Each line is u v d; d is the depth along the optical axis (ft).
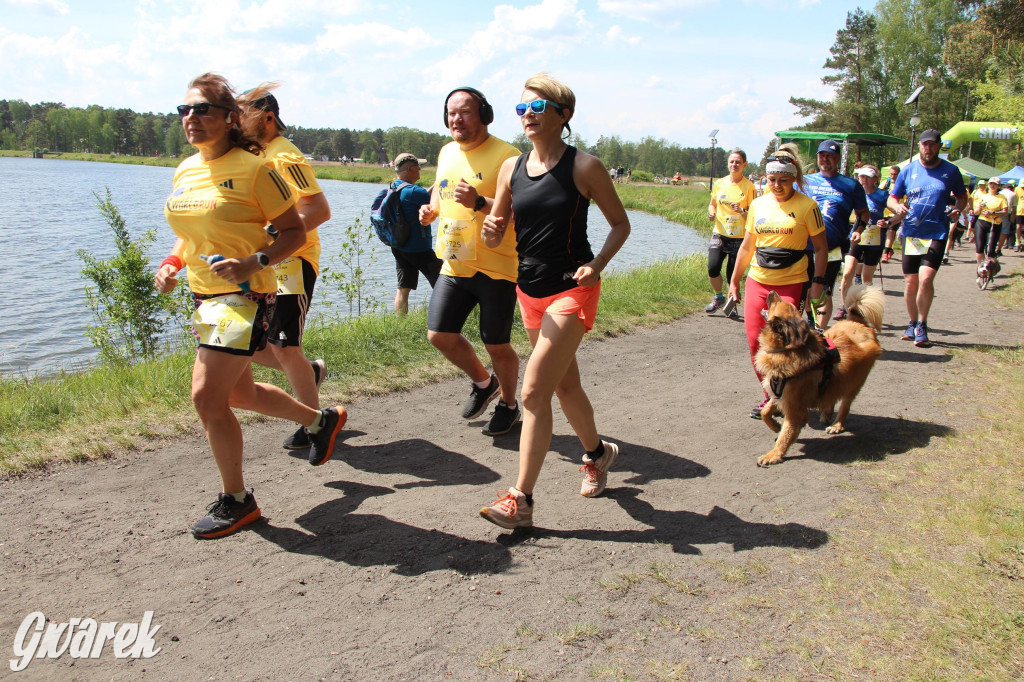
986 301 36.47
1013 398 19.10
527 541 11.73
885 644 9.05
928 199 25.30
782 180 17.11
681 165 431.02
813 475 14.62
